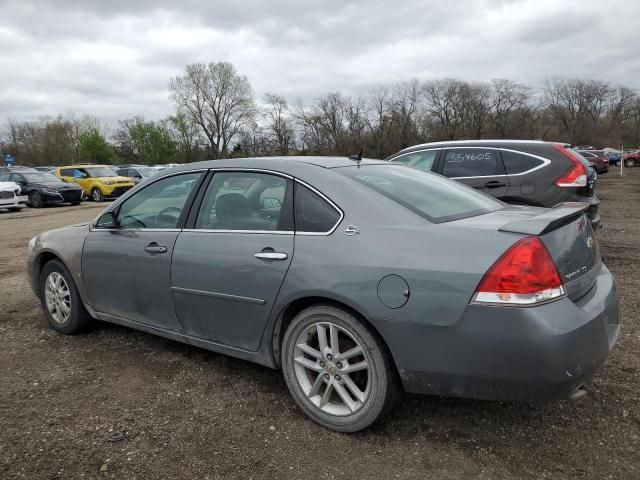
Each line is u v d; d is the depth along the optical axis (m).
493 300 2.39
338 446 2.77
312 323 2.93
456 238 2.57
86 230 4.26
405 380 2.65
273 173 3.26
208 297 3.34
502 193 6.66
